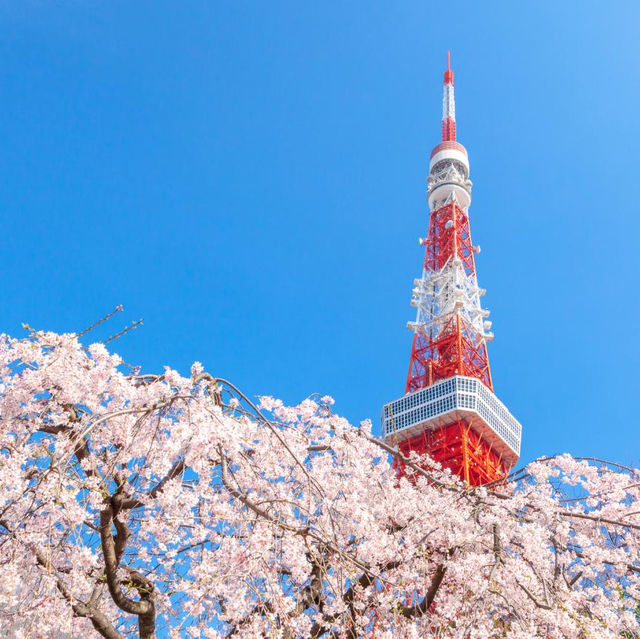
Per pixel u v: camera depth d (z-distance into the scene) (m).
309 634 11.08
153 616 10.64
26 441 9.73
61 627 9.44
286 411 14.87
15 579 8.84
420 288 116.44
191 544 11.34
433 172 141.88
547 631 11.33
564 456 16.95
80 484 9.23
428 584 13.47
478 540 12.52
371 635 10.97
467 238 124.31
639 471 15.91
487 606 11.35
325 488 12.67
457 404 95.69
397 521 14.54
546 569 12.21
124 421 10.27
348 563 10.75
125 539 10.32
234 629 10.81
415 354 109.94
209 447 9.70
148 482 10.32
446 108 154.25
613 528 14.61
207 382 10.15
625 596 13.83
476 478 92.19
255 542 10.13
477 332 110.81
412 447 98.12
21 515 9.17
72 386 10.04
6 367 10.18
